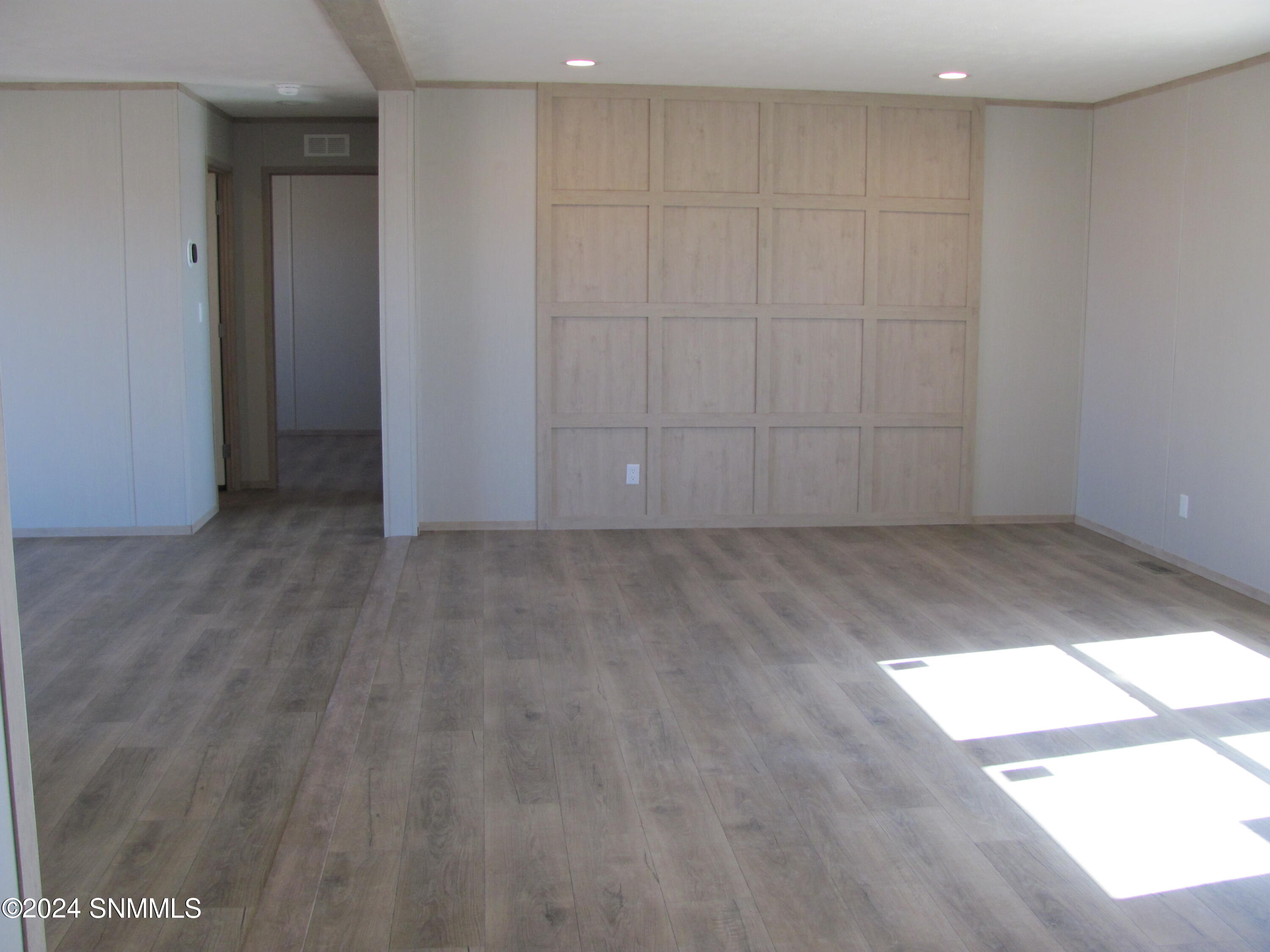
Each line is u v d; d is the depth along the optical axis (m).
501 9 4.50
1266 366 5.11
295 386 11.07
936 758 3.38
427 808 3.02
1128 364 6.28
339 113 7.20
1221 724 3.66
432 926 2.46
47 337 6.19
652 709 3.76
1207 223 5.53
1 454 1.88
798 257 6.48
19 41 5.04
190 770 3.29
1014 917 2.52
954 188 6.54
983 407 6.76
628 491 6.57
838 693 3.93
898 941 2.42
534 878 2.67
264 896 2.57
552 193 6.26
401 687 3.94
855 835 2.90
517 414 6.44
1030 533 6.61
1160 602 5.14
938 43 5.09
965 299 6.64
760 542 6.30
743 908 2.55
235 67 5.64
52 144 6.06
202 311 6.65
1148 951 2.39
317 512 7.05
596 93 6.21
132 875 2.70
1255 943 2.42
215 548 6.05
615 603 5.03
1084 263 6.71
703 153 6.33
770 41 5.07
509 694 3.88
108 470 6.32
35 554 5.91
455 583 5.34
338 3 4.07
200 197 6.59
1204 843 2.87
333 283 10.98
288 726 3.62
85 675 4.08
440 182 6.21
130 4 4.36
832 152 6.42
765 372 6.55
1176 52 5.15
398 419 6.24
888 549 6.15
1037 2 4.34
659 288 6.41
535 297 6.34
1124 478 6.34
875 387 6.64
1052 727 3.63
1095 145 6.58
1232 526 5.38
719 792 3.14
